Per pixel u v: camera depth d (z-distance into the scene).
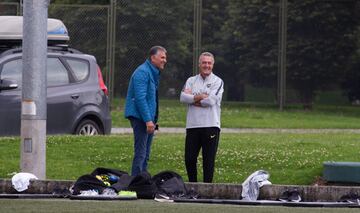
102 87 50.66
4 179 35.00
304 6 75.81
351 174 37.53
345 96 76.62
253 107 75.94
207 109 36.94
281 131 64.62
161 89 74.25
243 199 33.28
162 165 42.00
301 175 40.12
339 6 76.00
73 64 49.75
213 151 37.06
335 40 76.19
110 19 74.06
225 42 75.44
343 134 58.53
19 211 27.89
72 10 73.88
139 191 32.84
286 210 29.80
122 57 74.25
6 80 47.34
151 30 74.50
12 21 50.41
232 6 75.38
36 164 35.97
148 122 35.81
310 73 76.19
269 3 75.69
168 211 28.53
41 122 36.03
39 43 35.84
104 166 41.88
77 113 49.28
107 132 50.81
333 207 31.67
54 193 33.34
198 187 34.22
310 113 75.94
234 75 75.81
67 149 44.38
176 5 74.50
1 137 46.66
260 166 41.59
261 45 75.75
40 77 35.91
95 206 29.62
